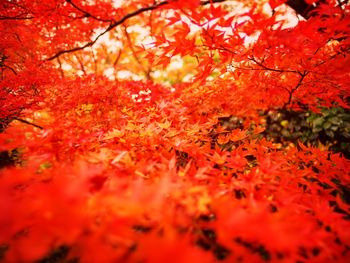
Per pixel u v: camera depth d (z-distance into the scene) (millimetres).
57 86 3098
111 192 948
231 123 5109
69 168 1257
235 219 898
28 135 1754
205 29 1816
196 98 3328
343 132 4027
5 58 3498
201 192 1184
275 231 862
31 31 3742
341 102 2561
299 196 1469
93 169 1026
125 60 7695
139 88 3512
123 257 869
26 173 974
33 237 786
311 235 1040
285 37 1607
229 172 1625
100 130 2344
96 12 4105
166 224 932
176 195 1136
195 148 1969
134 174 1401
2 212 816
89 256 761
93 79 3457
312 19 1640
